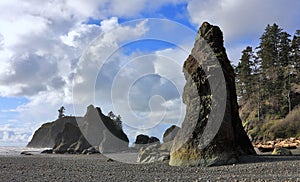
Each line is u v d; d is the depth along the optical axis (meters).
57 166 19.80
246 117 64.69
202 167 16.52
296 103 59.19
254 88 67.44
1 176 14.03
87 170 16.61
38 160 27.25
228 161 17.17
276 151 22.64
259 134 54.03
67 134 57.78
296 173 12.75
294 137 48.00
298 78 62.03
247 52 68.50
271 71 66.06
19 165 20.97
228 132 18.41
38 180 12.52
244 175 12.64
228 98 19.45
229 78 21.28
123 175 13.85
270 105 62.84
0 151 56.31
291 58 64.62
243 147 21.05
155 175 13.62
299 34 63.12
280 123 53.00
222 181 11.14
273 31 66.88
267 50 64.88
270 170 13.87
